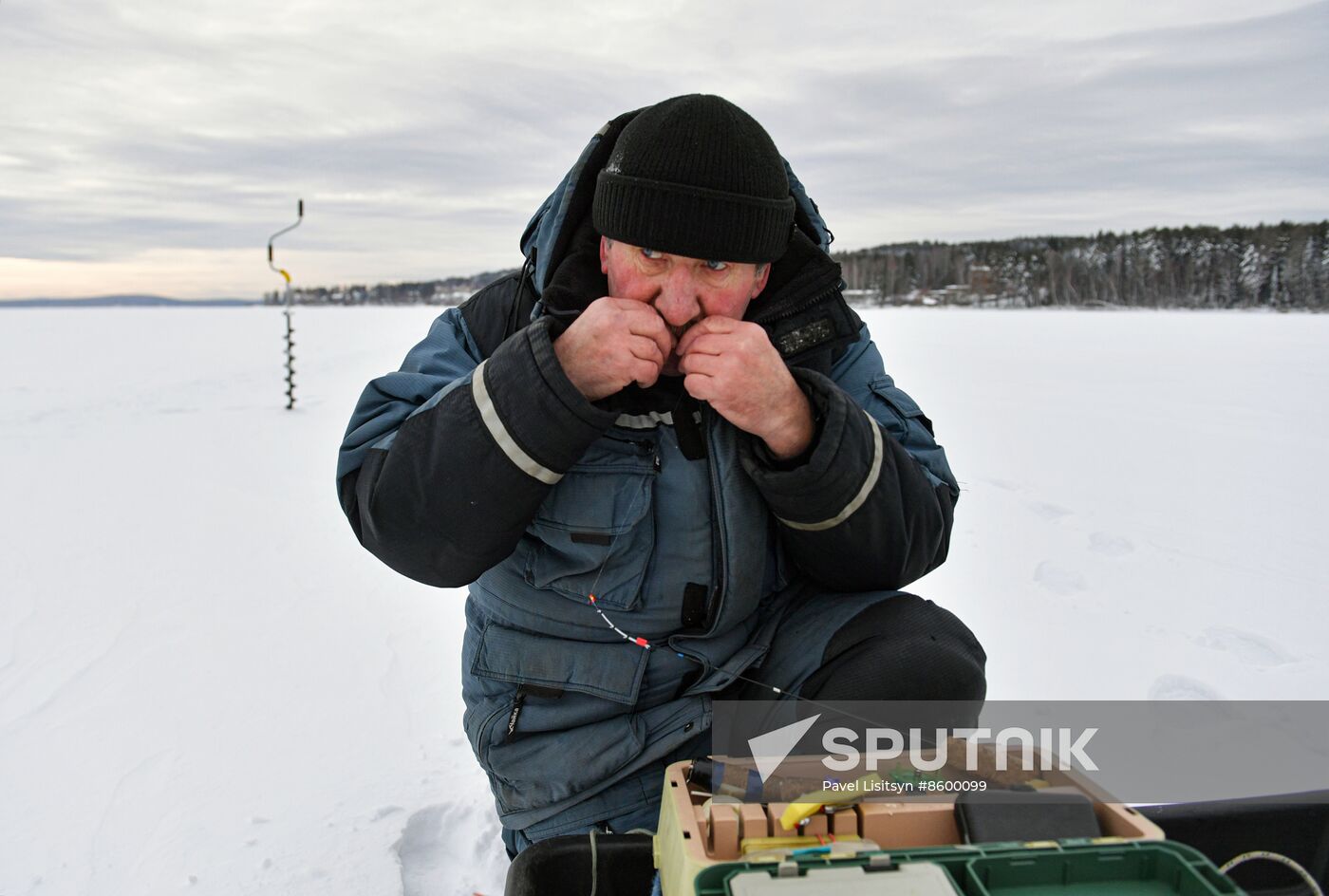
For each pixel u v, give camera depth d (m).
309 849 1.82
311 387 11.34
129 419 8.27
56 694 2.56
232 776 2.11
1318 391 9.97
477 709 1.41
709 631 1.37
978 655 1.39
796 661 1.39
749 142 1.25
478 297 1.60
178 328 29.05
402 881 1.72
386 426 1.34
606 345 1.17
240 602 3.33
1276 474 5.64
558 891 1.26
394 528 1.25
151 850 1.81
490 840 1.88
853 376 1.55
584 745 1.33
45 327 29.30
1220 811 1.29
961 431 7.32
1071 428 7.46
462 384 1.25
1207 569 3.70
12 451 6.51
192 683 2.63
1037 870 0.96
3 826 1.90
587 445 1.21
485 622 1.45
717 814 1.07
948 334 22.23
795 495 1.27
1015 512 4.62
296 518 4.58
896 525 1.33
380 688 2.60
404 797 2.02
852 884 0.90
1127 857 0.97
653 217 1.21
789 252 1.43
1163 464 5.93
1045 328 25.44
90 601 3.33
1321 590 3.45
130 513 4.68
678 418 1.34
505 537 1.26
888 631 1.33
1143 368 12.79
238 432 7.54
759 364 1.18
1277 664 2.77
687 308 1.26
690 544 1.35
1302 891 1.25
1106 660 2.79
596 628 1.37
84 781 2.08
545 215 1.47
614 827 1.35
